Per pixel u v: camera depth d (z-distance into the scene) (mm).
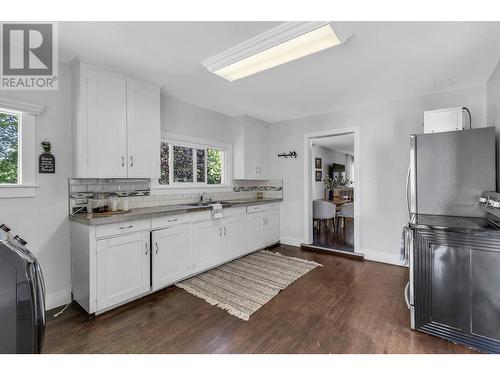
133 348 1695
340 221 6582
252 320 2049
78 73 2242
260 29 1816
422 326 1865
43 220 2207
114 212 2449
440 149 2242
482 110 2828
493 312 1635
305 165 4289
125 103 2551
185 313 2156
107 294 2133
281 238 4570
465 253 1721
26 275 783
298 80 2746
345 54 2170
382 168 3504
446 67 2426
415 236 1888
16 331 767
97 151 2338
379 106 3521
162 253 2561
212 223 3170
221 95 3234
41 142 2189
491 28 1792
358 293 2541
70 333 1867
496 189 2145
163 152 3367
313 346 1716
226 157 4254
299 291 2586
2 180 2039
